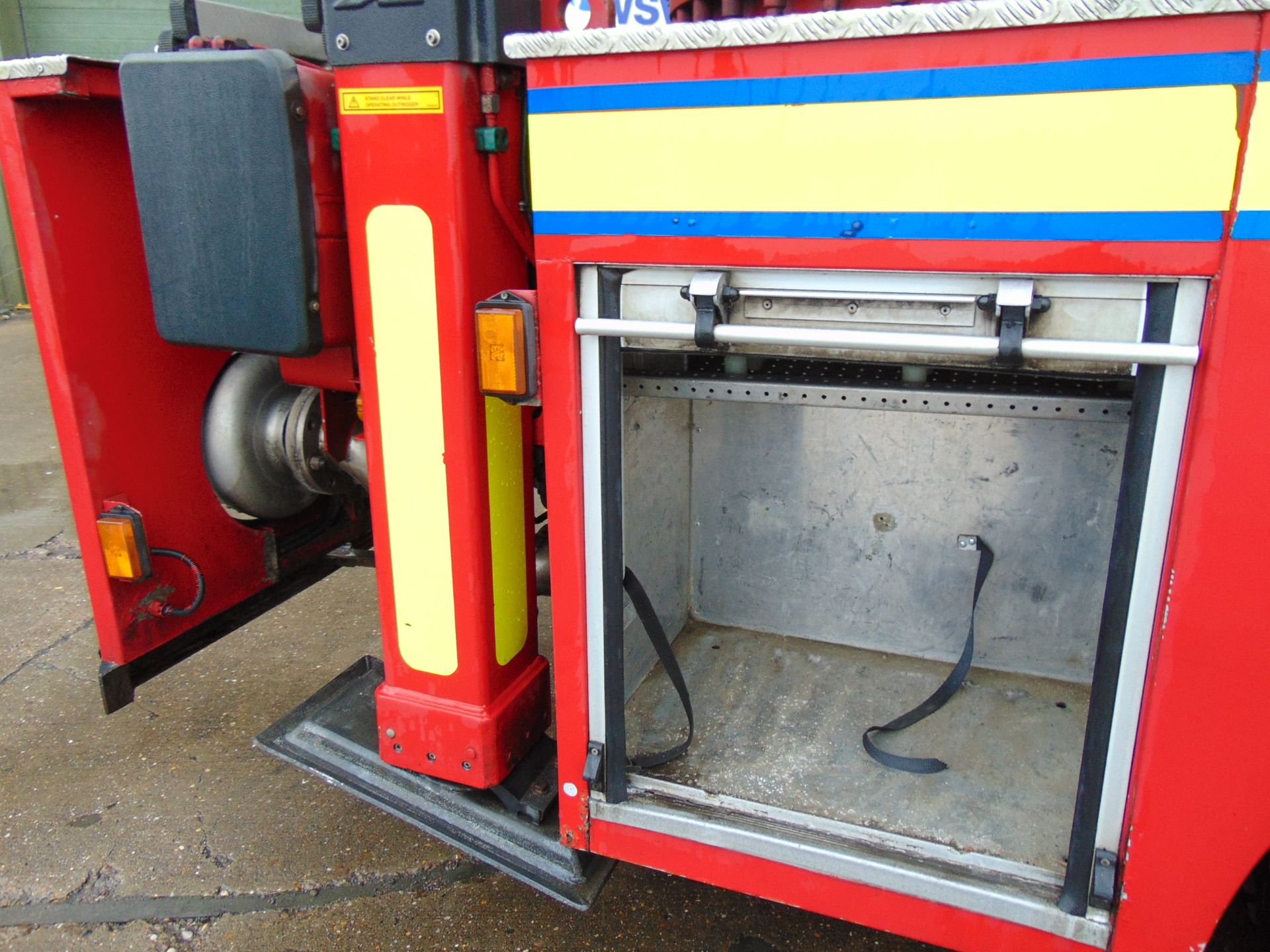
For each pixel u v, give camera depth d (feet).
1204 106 3.57
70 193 6.71
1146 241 3.77
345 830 7.77
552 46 4.50
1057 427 6.57
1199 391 3.84
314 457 8.02
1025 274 3.99
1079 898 4.59
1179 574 4.02
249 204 5.71
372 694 7.93
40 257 6.57
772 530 7.56
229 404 7.78
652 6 5.11
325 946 6.60
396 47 5.32
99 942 6.67
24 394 22.34
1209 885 4.32
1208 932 4.38
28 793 8.26
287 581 8.89
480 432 5.94
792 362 5.86
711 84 4.28
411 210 5.57
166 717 9.43
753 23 4.10
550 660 9.89
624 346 4.97
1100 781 4.43
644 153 4.49
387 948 6.57
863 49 3.99
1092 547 6.72
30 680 10.18
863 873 4.99
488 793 6.76
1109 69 3.66
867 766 5.94
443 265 5.59
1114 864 4.48
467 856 7.44
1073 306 4.01
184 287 6.09
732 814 5.43
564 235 4.78
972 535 7.00
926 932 4.93
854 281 4.33
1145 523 4.09
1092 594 6.81
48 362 6.78
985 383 5.28
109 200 6.96
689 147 4.40
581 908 5.84
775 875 5.23
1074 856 4.57
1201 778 4.20
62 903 7.02
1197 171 3.63
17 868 7.37
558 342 4.96
